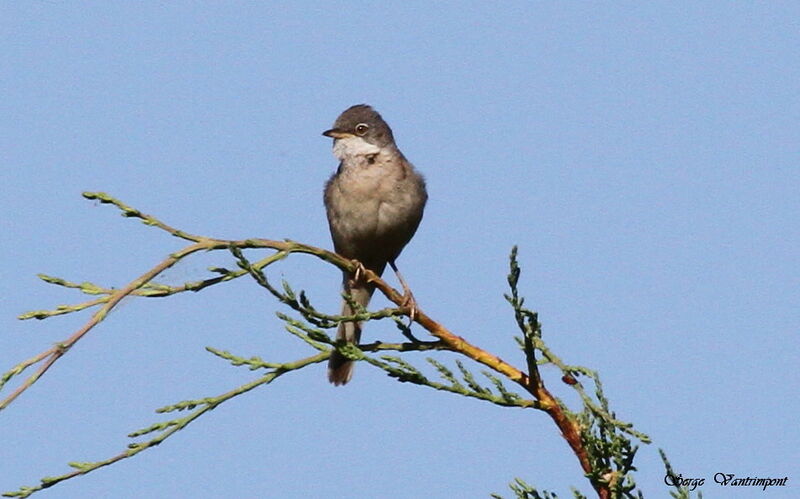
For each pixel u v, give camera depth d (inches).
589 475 354.6
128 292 303.1
